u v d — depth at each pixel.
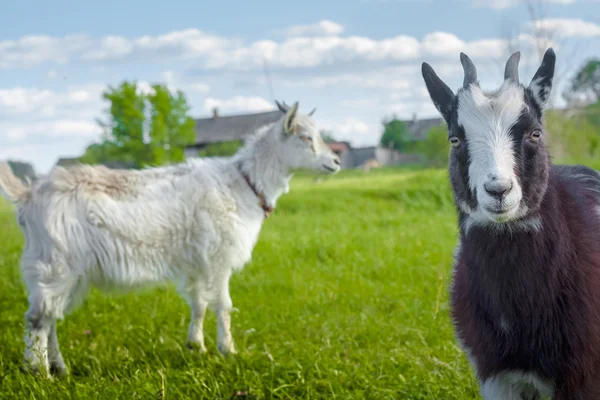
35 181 5.14
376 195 16.72
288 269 8.17
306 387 4.39
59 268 4.89
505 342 3.25
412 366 4.84
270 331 5.92
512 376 3.32
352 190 17.50
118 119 31.36
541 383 3.27
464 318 3.50
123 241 5.07
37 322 4.88
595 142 17.02
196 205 5.34
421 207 14.57
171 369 4.82
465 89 3.29
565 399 3.20
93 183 5.11
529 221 3.13
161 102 31.58
